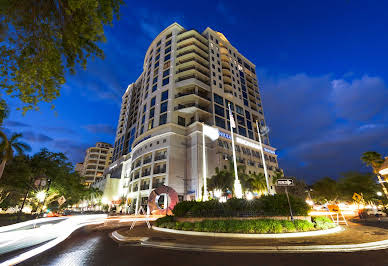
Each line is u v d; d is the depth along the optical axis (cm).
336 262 625
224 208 1376
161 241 962
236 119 6469
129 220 2755
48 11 463
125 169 7506
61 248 884
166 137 5303
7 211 4884
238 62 8012
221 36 8069
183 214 1522
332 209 1659
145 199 4881
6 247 930
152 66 7031
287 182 1366
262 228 1113
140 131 6278
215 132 2369
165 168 4934
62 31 484
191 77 6216
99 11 502
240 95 7169
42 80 529
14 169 2777
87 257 721
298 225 1162
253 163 6031
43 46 489
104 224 2194
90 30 491
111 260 679
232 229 1131
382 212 3200
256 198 1462
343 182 4625
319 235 1084
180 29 7244
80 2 438
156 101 6075
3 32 450
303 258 679
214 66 6825
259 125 7275
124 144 8212
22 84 521
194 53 6344
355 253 728
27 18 453
